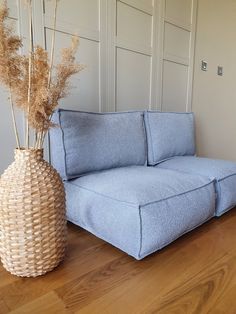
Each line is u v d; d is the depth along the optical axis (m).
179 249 1.30
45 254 1.06
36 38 1.57
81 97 1.86
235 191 1.72
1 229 1.03
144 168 1.73
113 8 1.95
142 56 2.23
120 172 1.56
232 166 1.82
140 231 1.13
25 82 1.06
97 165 1.58
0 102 1.48
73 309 0.90
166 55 2.42
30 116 1.05
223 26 2.86
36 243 1.03
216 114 2.99
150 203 1.17
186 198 1.33
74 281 1.05
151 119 2.02
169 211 1.23
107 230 1.27
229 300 0.95
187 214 1.31
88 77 1.88
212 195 1.53
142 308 0.91
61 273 1.10
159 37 2.33
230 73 3.03
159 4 2.27
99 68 1.93
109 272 1.11
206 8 2.69
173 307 0.92
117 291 1.00
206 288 1.01
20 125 1.57
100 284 1.03
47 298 0.95
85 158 1.52
